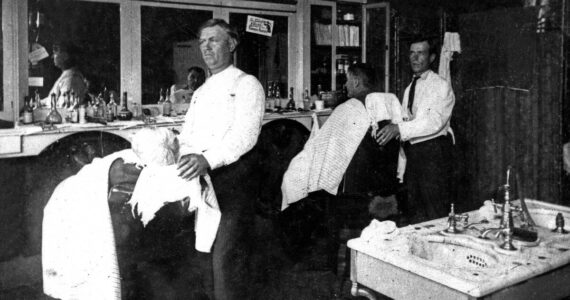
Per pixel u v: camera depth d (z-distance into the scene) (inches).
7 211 136.7
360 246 86.9
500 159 179.5
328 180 129.8
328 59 237.8
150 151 81.1
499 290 70.8
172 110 190.1
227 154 89.3
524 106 173.2
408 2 213.3
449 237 94.7
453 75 188.4
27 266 132.8
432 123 131.8
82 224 81.3
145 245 86.5
